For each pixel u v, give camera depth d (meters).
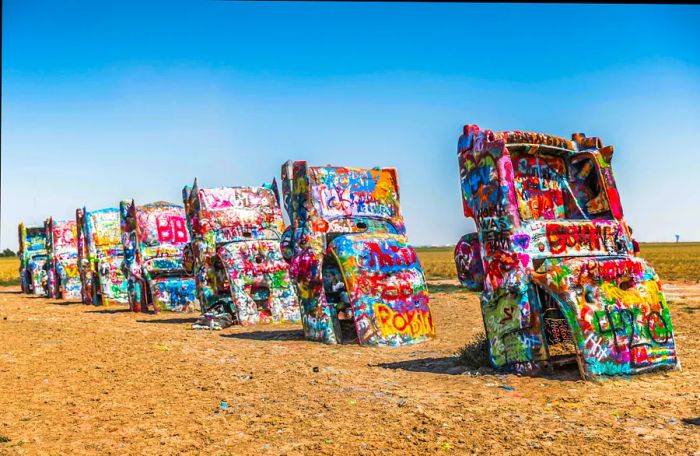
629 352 8.16
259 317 16.14
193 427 6.75
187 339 13.41
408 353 10.92
